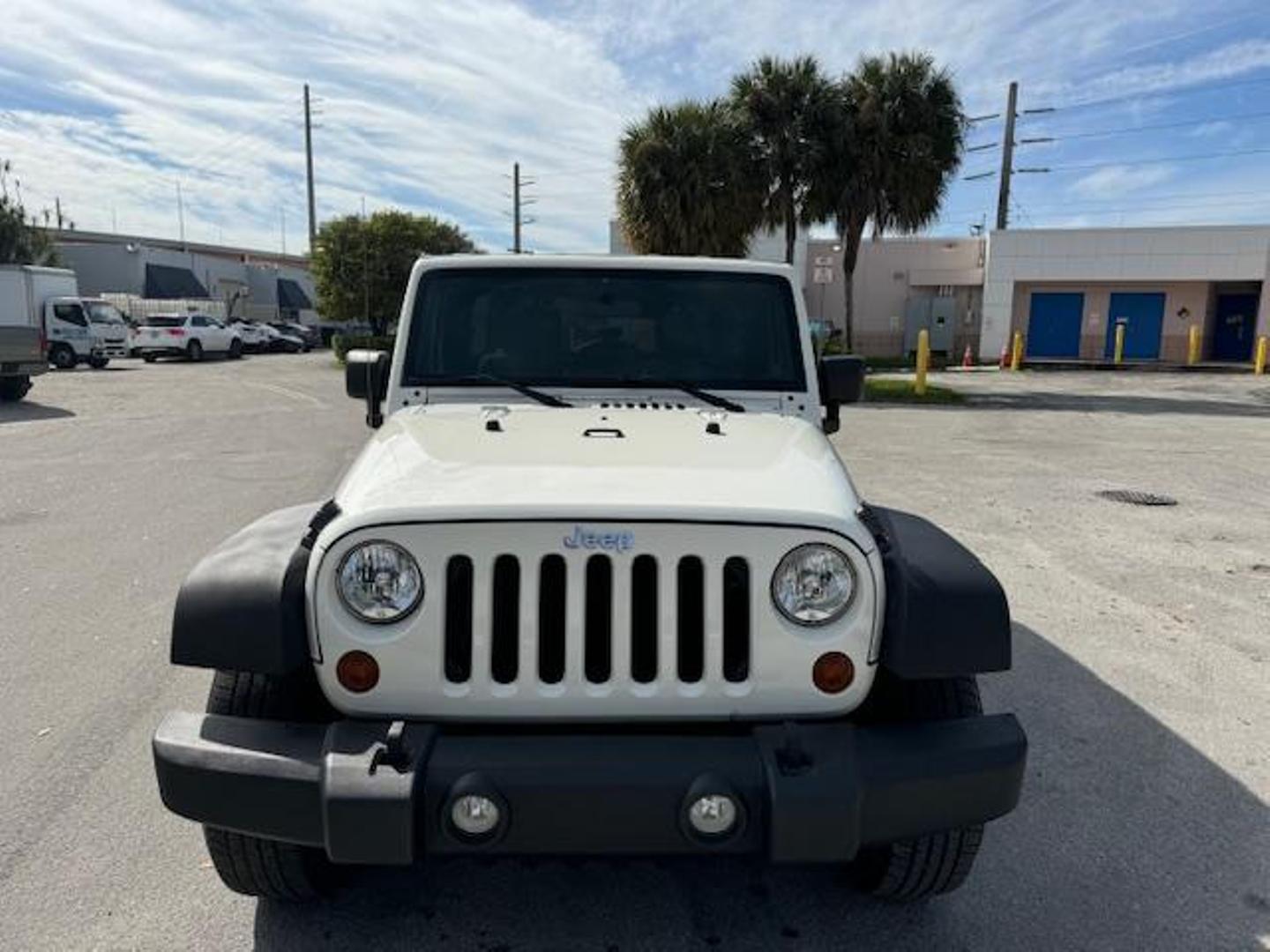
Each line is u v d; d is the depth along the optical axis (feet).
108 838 10.43
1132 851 10.37
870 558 7.69
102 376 87.51
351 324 151.02
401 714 7.64
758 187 68.90
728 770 7.23
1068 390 69.82
